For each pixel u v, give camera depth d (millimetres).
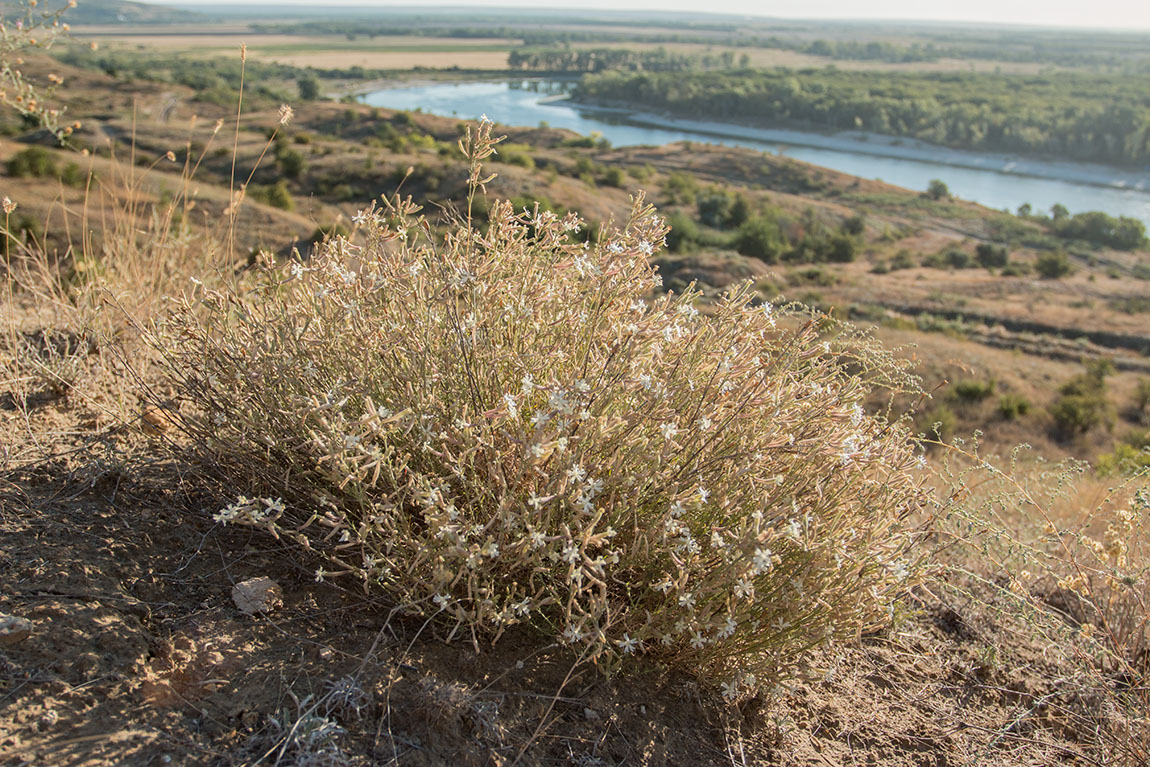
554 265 2271
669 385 2057
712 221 72062
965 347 29250
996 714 2406
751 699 2139
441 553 1809
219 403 2287
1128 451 10453
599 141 119625
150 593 1950
